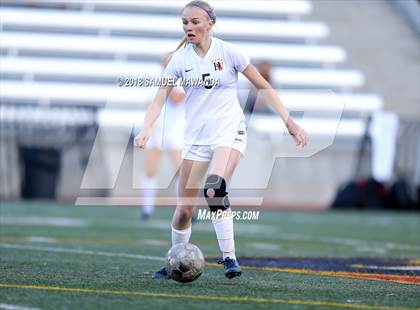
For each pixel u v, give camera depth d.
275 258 29.03
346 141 68.50
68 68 78.56
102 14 82.69
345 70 83.06
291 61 82.69
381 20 88.88
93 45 80.62
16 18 81.06
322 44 84.88
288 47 83.19
